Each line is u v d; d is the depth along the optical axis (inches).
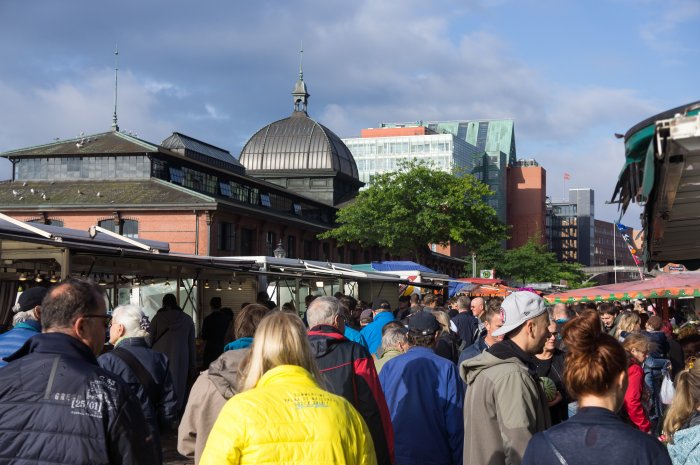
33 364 159.0
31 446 152.8
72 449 152.3
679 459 199.0
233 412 141.0
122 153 1889.8
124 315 287.1
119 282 809.5
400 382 256.2
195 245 1795.0
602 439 135.0
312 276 943.7
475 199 1974.7
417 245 2031.3
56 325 165.8
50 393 155.3
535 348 209.9
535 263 3479.3
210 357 657.6
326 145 2901.1
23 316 263.4
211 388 237.0
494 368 198.1
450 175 2001.7
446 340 411.5
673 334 609.3
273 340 152.8
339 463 140.8
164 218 1803.6
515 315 206.7
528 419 190.4
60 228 561.0
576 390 143.1
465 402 204.4
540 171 7332.7
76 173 1914.4
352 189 3058.6
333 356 220.5
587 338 143.3
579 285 4015.8
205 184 2090.3
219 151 2388.0
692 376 203.9
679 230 201.5
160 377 281.4
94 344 169.9
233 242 1927.9
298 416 141.3
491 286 1413.6
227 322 660.1
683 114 130.0
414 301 647.8
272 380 149.0
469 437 199.2
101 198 1818.4
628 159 141.9
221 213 1855.3
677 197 165.6
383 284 1300.4
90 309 168.1
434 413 251.3
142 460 158.1
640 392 269.3
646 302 933.8
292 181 2910.9
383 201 2001.7
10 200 1820.9
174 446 489.7
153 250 601.9
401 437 251.6
